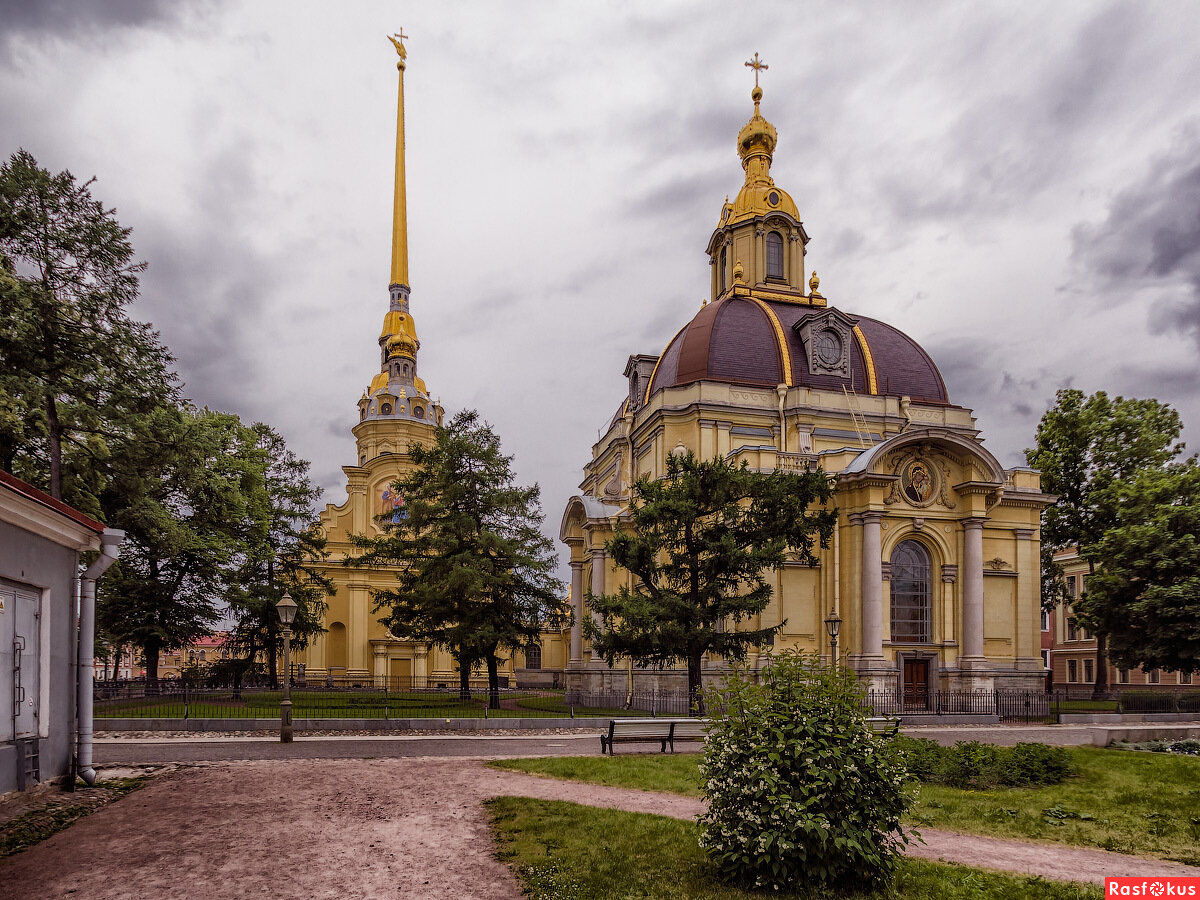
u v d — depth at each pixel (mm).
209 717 23625
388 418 66188
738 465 36000
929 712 32906
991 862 9953
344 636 60031
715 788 8945
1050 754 15961
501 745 20625
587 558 42219
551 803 12422
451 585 31234
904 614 36281
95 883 8625
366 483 63312
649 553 28203
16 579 11875
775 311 45094
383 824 11172
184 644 38031
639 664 28984
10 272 22500
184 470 27562
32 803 12102
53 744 13039
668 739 19266
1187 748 19891
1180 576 31375
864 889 8461
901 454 36750
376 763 16672
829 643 35375
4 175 23484
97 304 24375
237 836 10484
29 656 12461
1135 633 33156
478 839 10430
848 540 36031
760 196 51500
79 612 14172
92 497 26406
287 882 8703
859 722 9008
